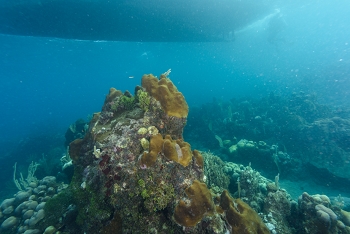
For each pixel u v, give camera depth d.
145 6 13.59
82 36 17.23
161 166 3.43
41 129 29.42
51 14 13.31
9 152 20.66
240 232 3.06
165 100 4.20
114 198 3.37
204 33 19.05
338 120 11.61
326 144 10.62
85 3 12.53
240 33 33.25
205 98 42.38
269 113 16.14
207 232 2.97
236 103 21.80
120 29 15.94
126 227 3.26
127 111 4.67
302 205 4.80
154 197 3.27
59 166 9.62
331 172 9.38
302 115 15.41
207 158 6.89
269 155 10.32
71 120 38.03
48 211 4.78
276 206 5.09
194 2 14.55
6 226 4.86
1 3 12.26
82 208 3.85
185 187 3.38
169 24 16.08
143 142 3.66
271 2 19.61
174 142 3.83
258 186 6.47
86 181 3.88
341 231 4.29
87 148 4.50
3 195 11.90
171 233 3.12
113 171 3.54
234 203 3.63
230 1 16.06
